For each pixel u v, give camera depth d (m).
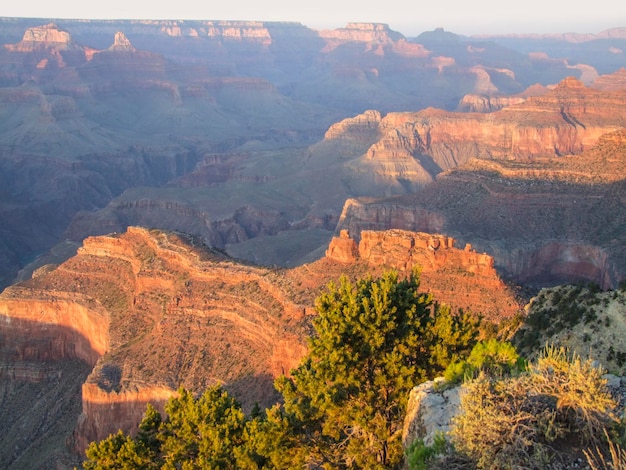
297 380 41.97
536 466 25.95
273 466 40.19
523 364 34.53
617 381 29.86
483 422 27.48
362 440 39.84
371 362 42.59
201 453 41.44
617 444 25.97
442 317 43.53
